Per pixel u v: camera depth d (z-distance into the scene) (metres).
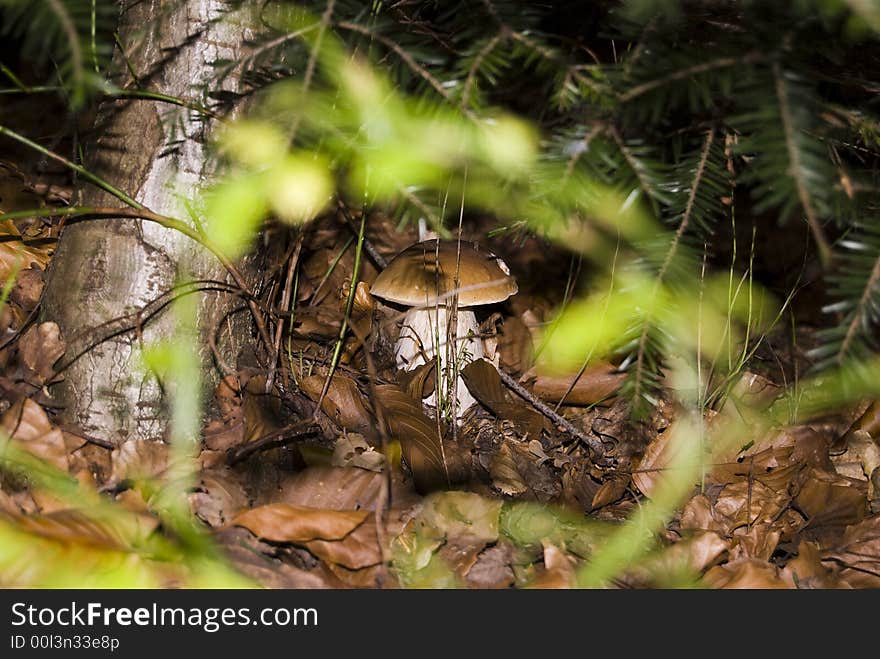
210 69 1.97
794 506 2.50
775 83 1.24
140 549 1.69
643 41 1.34
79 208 1.88
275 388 2.39
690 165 1.58
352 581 1.83
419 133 1.29
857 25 1.17
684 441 2.59
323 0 1.38
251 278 2.29
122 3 2.04
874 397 2.86
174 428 2.12
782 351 3.25
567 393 2.86
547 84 1.54
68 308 2.14
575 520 2.33
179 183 2.03
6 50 3.89
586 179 1.32
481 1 1.38
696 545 2.07
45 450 1.90
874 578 2.20
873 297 1.25
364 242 3.11
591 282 3.27
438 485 2.28
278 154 1.25
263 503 2.02
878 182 1.47
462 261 2.66
